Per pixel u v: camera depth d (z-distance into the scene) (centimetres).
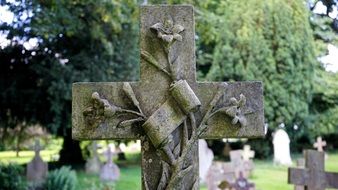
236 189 832
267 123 1595
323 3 1387
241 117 242
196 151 236
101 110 233
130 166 1566
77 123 234
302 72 1515
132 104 235
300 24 1492
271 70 1541
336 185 522
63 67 1143
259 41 1509
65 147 1555
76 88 236
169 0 670
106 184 1077
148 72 238
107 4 844
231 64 1561
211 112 239
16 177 876
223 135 241
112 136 235
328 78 1324
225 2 1314
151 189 231
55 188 904
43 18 927
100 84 236
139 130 236
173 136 232
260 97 245
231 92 244
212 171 975
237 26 1381
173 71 238
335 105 1405
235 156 1198
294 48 1511
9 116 1260
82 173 1358
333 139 1772
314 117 1520
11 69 1199
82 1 884
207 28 880
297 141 1764
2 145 1353
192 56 241
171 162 229
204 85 242
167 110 232
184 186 233
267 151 1711
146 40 239
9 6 963
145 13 240
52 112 1205
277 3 1478
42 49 1160
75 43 1169
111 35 1159
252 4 1412
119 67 1209
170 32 238
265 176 1245
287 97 1545
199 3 778
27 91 1204
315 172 520
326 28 1377
